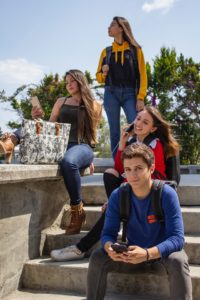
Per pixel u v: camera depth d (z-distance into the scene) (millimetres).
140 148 2684
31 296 3164
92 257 2781
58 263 3367
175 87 14375
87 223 3941
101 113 4250
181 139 14141
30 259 3520
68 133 3840
